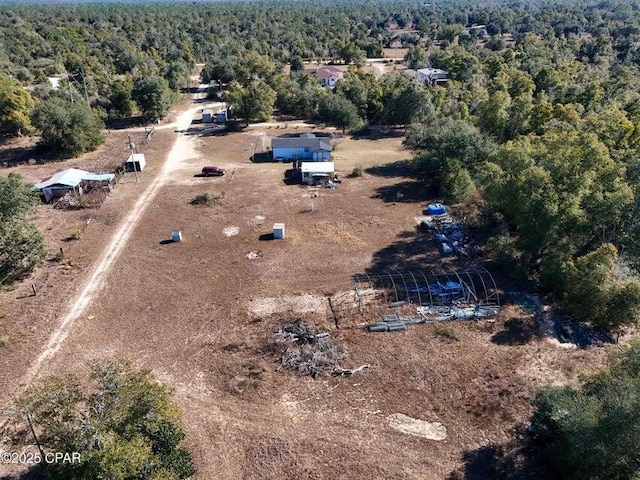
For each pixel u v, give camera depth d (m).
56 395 20.12
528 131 68.06
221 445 25.64
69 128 72.19
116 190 59.50
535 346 32.72
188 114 99.81
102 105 98.06
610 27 169.00
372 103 92.31
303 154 70.94
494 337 33.59
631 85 88.12
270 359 31.70
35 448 24.78
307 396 28.80
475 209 51.91
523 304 36.97
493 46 154.62
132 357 31.77
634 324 32.31
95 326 34.78
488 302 37.25
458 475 24.00
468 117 74.94
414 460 24.83
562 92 82.75
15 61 128.75
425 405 28.12
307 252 44.97
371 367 30.89
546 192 37.34
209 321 35.41
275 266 42.62
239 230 49.25
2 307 36.78
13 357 31.61
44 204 55.47
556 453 23.31
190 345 32.97
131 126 90.62
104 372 21.67
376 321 35.22
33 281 40.31
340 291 38.94
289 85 102.75
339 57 155.38
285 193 58.59
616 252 33.38
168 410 21.28
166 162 70.19
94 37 168.88
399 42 191.12
